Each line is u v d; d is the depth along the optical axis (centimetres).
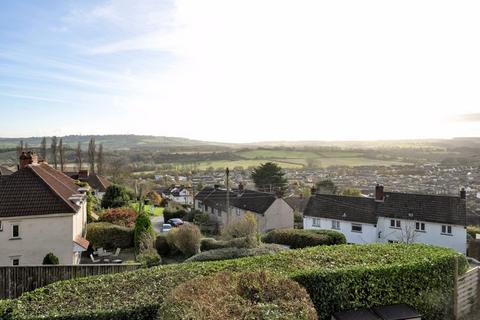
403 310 1109
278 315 775
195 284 890
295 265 1145
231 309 785
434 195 3969
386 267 1149
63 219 2423
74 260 2494
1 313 925
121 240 3178
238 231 3256
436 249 1343
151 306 930
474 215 4325
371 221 4000
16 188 2472
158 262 2459
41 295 1006
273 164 7525
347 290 1105
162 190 8556
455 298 1241
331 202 4422
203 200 6038
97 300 970
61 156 9125
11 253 2298
